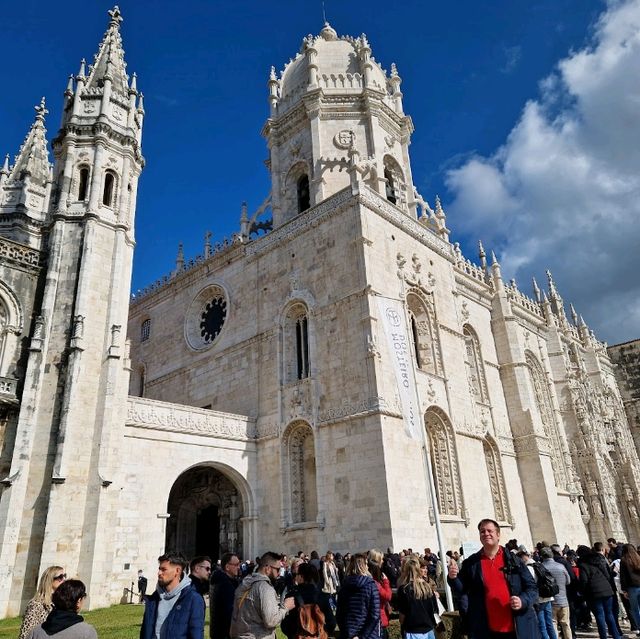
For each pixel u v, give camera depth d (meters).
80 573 26.39
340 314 35.50
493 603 8.21
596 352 73.38
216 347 43.34
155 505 30.78
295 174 45.16
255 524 35.06
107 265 33.38
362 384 32.81
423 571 11.08
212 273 46.56
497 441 43.78
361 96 44.25
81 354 30.20
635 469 64.38
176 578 8.14
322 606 9.88
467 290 49.00
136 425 31.22
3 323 30.67
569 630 16.31
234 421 36.56
